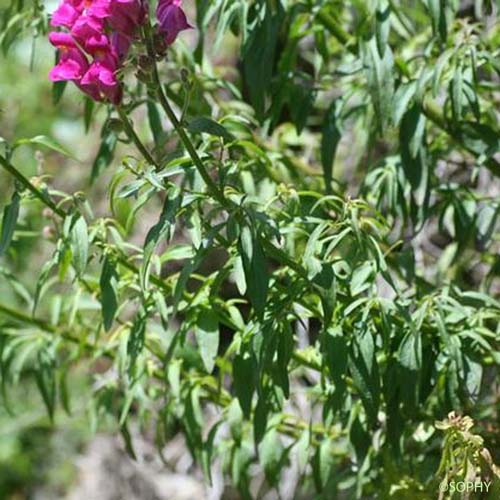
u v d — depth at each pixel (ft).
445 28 17.24
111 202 15.39
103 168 19.19
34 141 15.52
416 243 23.49
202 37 19.70
